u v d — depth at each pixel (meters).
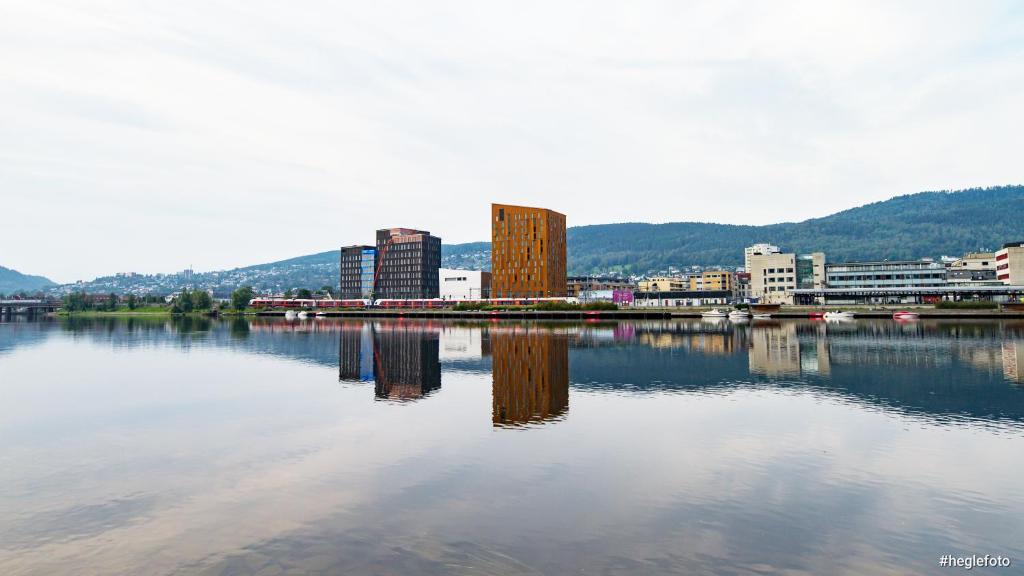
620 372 55.81
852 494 21.41
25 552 17.05
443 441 29.28
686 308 191.88
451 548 16.97
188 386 48.88
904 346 78.44
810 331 111.19
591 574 15.40
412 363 65.12
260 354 77.19
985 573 15.54
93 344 95.50
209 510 20.14
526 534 17.92
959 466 24.81
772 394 43.09
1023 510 19.86
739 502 20.61
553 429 31.86
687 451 27.23
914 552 16.78
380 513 19.67
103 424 34.09
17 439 30.56
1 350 84.69
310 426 33.03
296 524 18.83
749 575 15.40
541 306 199.88
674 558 16.34
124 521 19.28
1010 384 46.94
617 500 20.78
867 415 35.28
